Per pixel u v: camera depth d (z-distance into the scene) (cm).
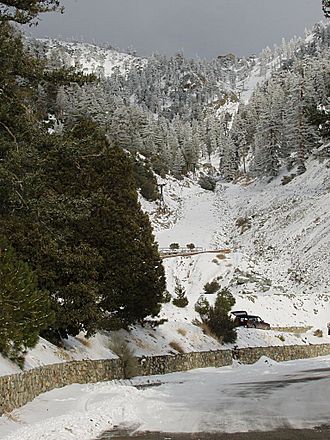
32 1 1733
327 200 8262
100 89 14488
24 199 1783
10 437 968
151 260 2669
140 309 2750
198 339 3578
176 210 10838
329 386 1956
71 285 2109
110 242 2461
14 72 1798
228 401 1591
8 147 1727
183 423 1212
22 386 1394
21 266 1675
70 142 1869
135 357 2578
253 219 9412
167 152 13700
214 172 16038
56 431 1045
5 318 1416
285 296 5581
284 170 11369
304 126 10500
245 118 18538
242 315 4684
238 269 7094
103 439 1030
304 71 14662
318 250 6850
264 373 2811
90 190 2447
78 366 2009
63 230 2230
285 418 1238
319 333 5059
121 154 2594
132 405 1451
